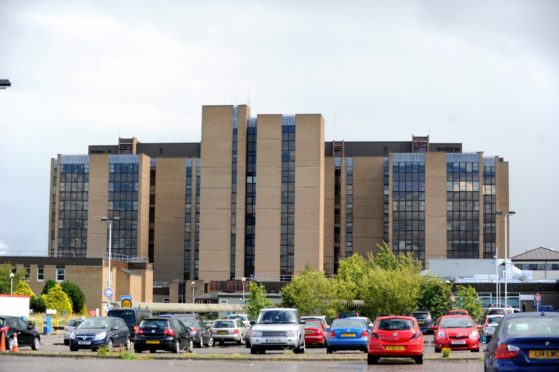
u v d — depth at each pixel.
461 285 112.06
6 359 32.69
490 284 121.94
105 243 167.50
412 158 168.38
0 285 105.06
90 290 111.44
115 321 41.66
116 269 119.69
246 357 33.22
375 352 30.67
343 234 169.50
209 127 159.38
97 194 169.00
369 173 171.00
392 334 30.69
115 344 40.78
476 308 100.38
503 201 173.00
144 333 40.03
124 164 168.88
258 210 156.50
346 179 171.38
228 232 156.75
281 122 157.75
